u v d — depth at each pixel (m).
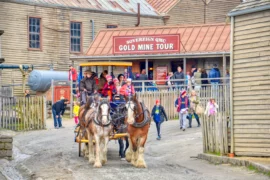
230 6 63.34
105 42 48.31
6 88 47.56
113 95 25.73
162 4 61.22
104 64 26.97
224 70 42.25
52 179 20.25
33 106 36.22
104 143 23.62
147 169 22.19
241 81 23.98
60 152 27.16
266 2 22.94
